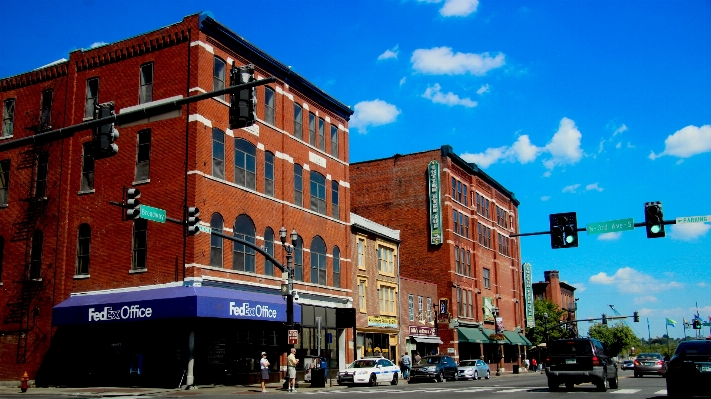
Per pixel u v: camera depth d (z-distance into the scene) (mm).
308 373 39281
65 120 38375
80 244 36656
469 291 68500
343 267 47406
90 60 38531
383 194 68250
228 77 37594
